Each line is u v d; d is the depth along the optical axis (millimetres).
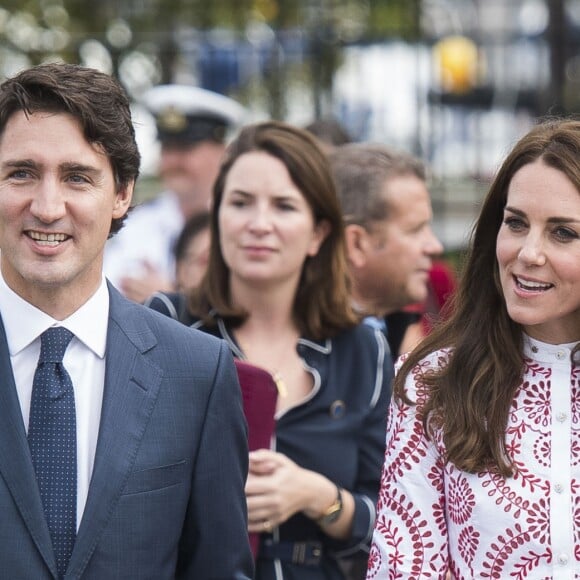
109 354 4574
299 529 5941
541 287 4645
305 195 6191
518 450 4707
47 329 4488
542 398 4781
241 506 4805
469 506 4688
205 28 15469
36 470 4367
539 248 4605
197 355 4719
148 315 4777
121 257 10727
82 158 4363
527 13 16000
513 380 4820
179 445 4566
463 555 4719
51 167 4336
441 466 4875
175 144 10945
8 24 15375
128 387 4543
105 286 4668
